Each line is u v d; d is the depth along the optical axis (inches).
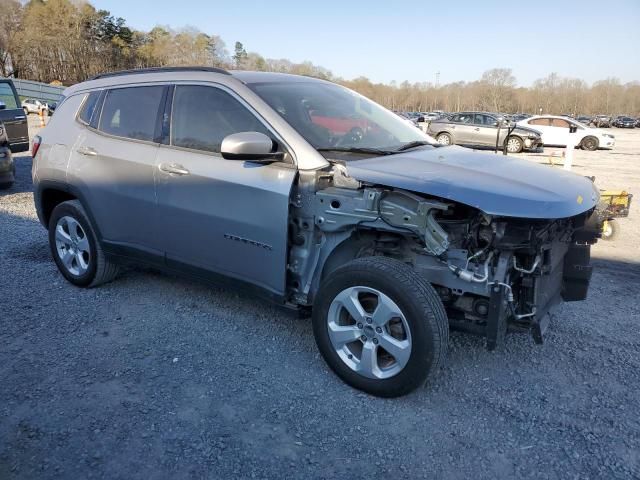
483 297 118.4
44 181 185.9
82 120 178.7
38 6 3506.4
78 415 114.5
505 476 98.7
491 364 137.7
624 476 98.7
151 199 154.5
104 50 3663.9
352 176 119.8
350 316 124.8
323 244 130.0
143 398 121.0
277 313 165.3
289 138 130.4
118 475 97.4
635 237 273.0
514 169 130.4
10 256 220.2
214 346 145.1
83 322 158.9
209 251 145.6
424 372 112.7
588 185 130.0
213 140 143.3
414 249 123.7
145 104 160.6
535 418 115.6
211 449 104.6
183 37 3988.7
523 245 112.8
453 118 871.1
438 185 112.3
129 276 196.2
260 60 4234.7
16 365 134.3
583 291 142.9
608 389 127.2
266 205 129.7
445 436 109.4
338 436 109.0
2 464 99.9
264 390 124.6
